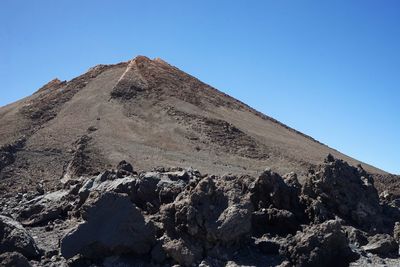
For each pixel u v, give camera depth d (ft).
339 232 71.82
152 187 89.71
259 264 69.87
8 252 66.03
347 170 95.61
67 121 342.85
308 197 89.40
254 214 81.51
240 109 448.24
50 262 69.87
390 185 267.80
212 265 69.21
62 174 228.02
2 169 230.48
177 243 70.90
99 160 242.78
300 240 71.67
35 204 102.47
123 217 71.15
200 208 74.18
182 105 388.98
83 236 70.54
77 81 447.42
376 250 77.41
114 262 69.82
